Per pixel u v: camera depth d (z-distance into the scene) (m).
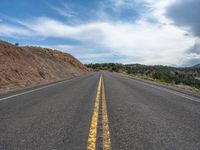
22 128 5.34
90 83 21.62
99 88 16.19
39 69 29.64
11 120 6.13
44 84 19.44
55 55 59.41
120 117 6.70
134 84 21.81
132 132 5.12
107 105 8.84
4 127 5.42
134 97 11.66
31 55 32.84
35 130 5.17
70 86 17.75
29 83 20.92
